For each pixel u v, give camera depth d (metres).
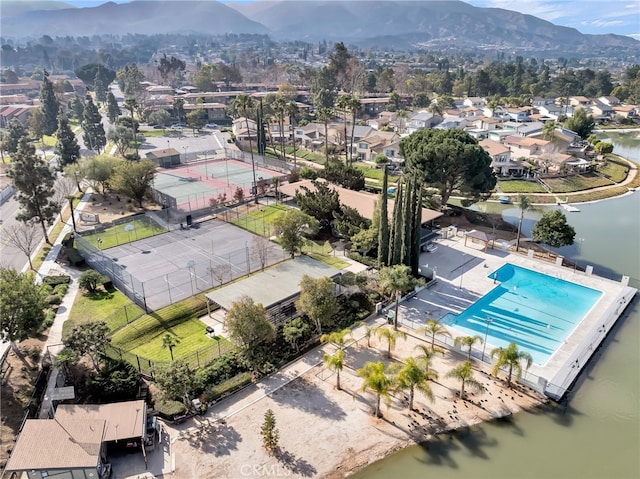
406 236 53.84
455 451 33.41
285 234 58.16
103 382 36.56
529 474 31.73
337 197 70.56
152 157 115.88
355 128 140.25
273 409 36.97
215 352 43.00
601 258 68.00
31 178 62.38
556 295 54.44
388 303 52.19
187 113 183.25
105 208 83.44
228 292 48.84
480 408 37.31
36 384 37.56
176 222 77.12
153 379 38.81
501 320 49.28
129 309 49.69
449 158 70.56
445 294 54.56
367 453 33.06
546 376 40.50
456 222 78.62
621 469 32.19
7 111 170.62
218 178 105.75
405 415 36.50
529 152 116.75
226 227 75.44
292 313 48.59
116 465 31.56
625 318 50.72
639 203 95.75
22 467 28.56
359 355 43.50
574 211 89.56
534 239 63.75
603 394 39.19
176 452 32.78
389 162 114.00
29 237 65.38
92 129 121.62
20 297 38.16
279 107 121.38
